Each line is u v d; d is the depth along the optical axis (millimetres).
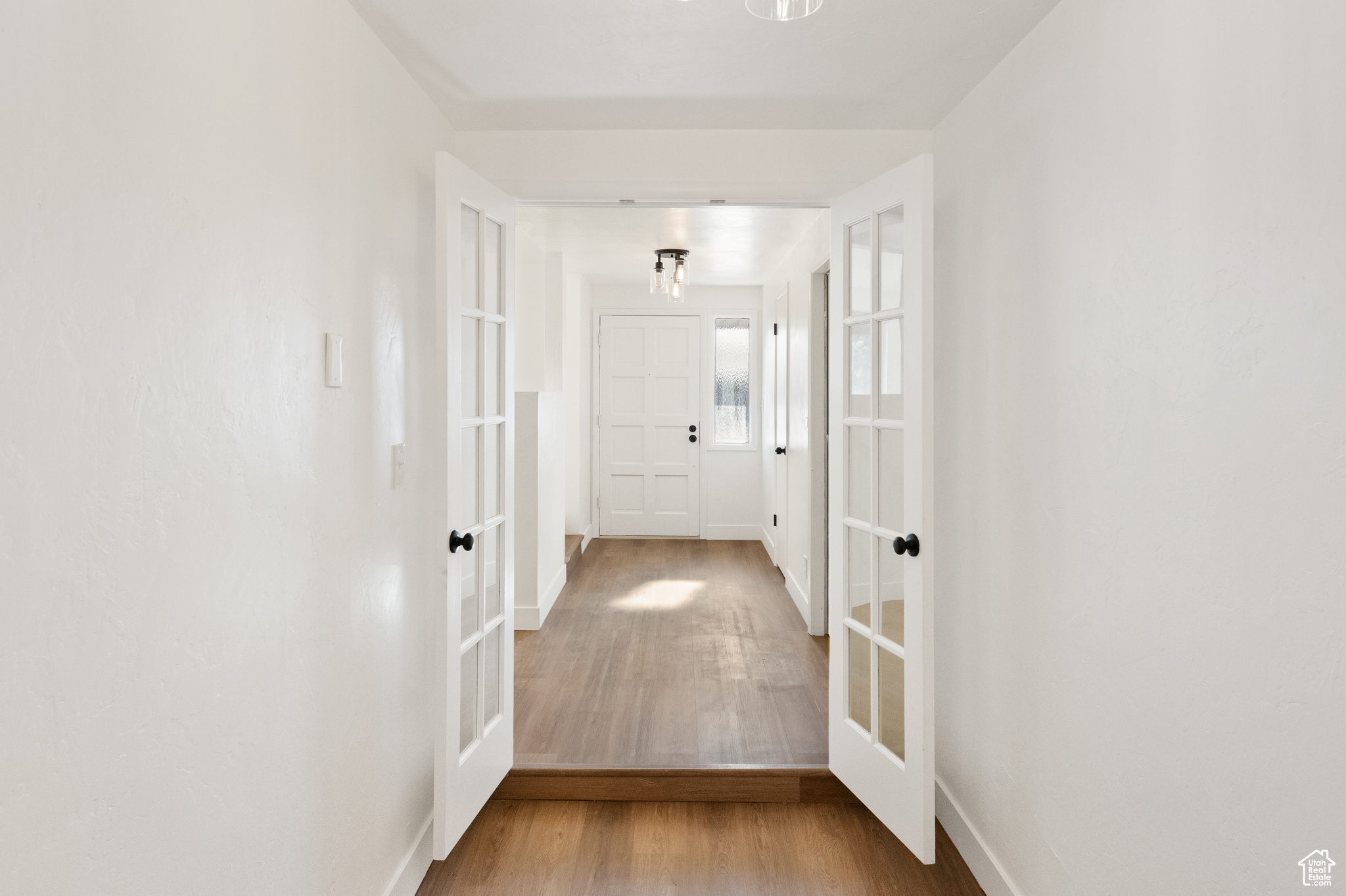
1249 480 1229
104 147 1040
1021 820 2064
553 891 2273
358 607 1883
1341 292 1059
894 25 1973
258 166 1426
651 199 2869
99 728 1051
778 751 2955
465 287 2406
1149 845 1501
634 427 7555
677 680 3740
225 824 1336
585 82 2350
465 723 2436
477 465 2492
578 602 5215
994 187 2225
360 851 1898
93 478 1033
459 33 2012
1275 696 1181
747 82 2355
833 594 2771
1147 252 1495
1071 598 1791
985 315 2297
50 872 973
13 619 914
